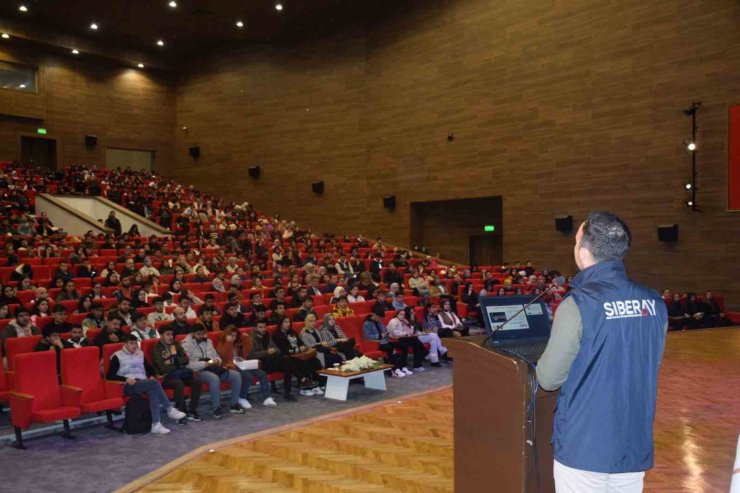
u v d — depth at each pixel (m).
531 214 16.03
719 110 12.73
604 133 14.59
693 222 13.11
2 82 22.75
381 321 9.34
